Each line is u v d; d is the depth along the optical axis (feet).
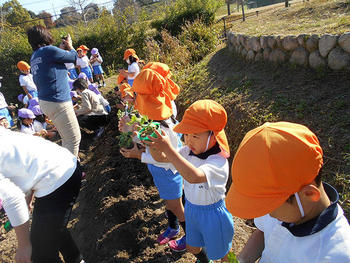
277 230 4.20
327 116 11.52
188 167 5.61
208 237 6.76
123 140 7.95
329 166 9.98
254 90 15.74
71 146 13.30
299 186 3.46
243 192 3.69
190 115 6.31
